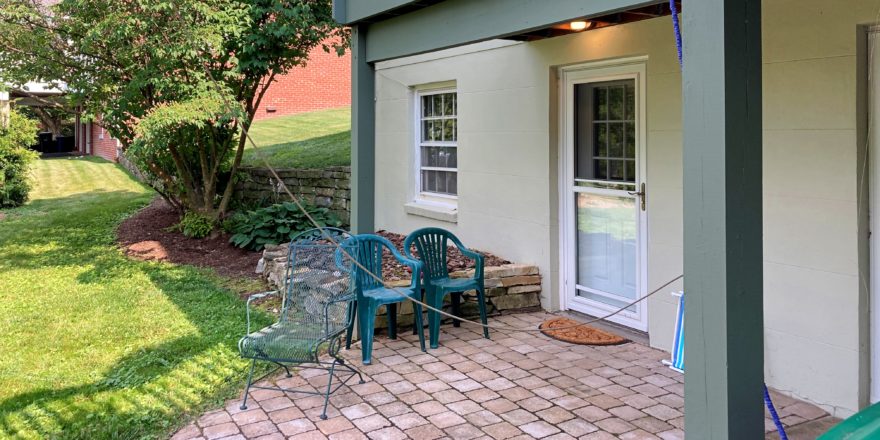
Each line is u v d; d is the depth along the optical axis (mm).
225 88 7574
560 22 3291
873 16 3311
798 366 3775
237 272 7445
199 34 7012
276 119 17078
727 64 2279
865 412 1950
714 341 2346
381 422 3604
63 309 6039
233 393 4059
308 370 4422
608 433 3416
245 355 3830
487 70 6406
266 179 10125
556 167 5711
